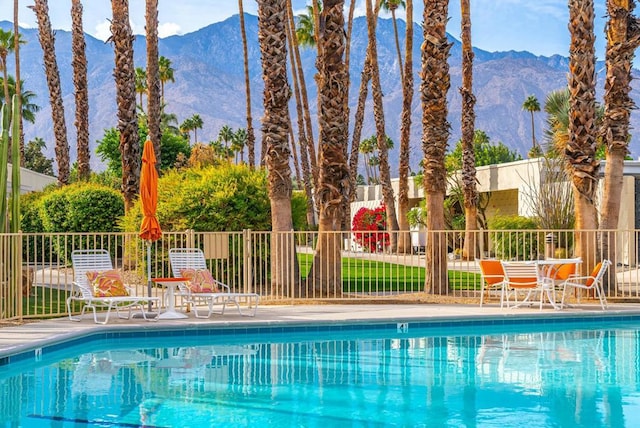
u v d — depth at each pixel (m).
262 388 8.14
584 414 7.00
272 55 15.77
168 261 17.27
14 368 9.27
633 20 15.52
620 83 15.58
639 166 26.11
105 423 6.70
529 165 30.30
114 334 11.49
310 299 15.20
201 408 7.25
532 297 15.94
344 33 15.95
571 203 25.06
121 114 21.25
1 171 13.32
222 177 17.53
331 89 15.88
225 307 14.47
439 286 16.06
